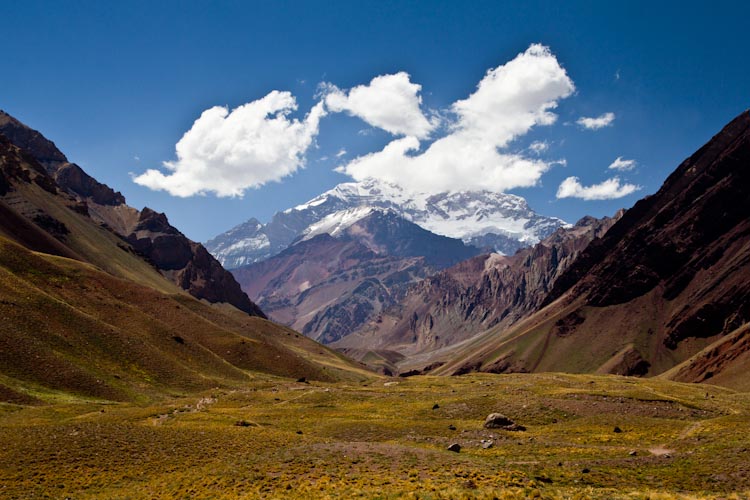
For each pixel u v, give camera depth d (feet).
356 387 468.75
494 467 166.81
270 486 153.58
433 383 504.02
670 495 133.08
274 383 474.49
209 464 181.88
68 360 368.48
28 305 413.39
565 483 153.07
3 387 297.33
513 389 364.38
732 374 638.53
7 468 173.58
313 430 261.03
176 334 536.42
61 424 239.30
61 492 156.76
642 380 510.99
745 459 166.40
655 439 217.77
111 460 185.88
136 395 367.66
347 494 139.74
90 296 537.65
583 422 259.80
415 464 169.78
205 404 347.77
